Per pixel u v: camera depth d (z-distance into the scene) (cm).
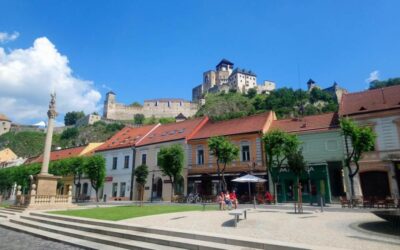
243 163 3472
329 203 2909
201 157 3859
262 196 3156
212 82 17975
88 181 4906
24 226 1630
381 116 2861
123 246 1041
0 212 2408
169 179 3950
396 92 3128
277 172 3092
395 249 788
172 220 1431
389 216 1083
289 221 1353
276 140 2978
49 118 2762
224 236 980
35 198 2397
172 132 4441
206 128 4234
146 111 16275
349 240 909
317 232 1058
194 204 2986
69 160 4331
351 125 2598
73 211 2036
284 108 11431
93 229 1298
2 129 13788
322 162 3067
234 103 13262
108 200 4578
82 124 15300
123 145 4747
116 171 4650
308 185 3112
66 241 1166
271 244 851
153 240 1056
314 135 3203
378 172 2791
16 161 7344
